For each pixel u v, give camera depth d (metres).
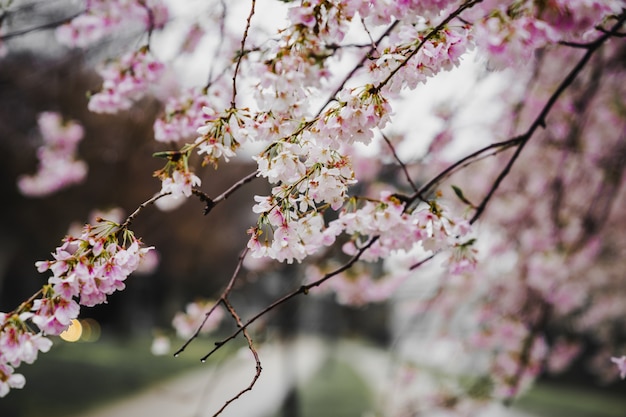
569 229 4.50
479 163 4.84
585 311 6.58
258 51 2.09
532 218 4.78
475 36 1.57
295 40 1.74
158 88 3.09
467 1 1.60
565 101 4.03
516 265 4.83
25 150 10.75
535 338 3.73
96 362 13.86
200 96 2.44
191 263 19.17
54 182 4.80
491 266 4.88
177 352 1.67
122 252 1.57
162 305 25.52
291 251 1.62
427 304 4.81
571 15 1.25
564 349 5.50
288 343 6.97
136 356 17.14
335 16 1.70
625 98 4.12
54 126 4.41
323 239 1.75
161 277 23.62
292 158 1.50
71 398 9.59
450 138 3.73
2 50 2.77
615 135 4.50
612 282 6.06
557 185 4.12
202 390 11.84
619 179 3.94
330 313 14.58
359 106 1.53
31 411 8.35
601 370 7.39
